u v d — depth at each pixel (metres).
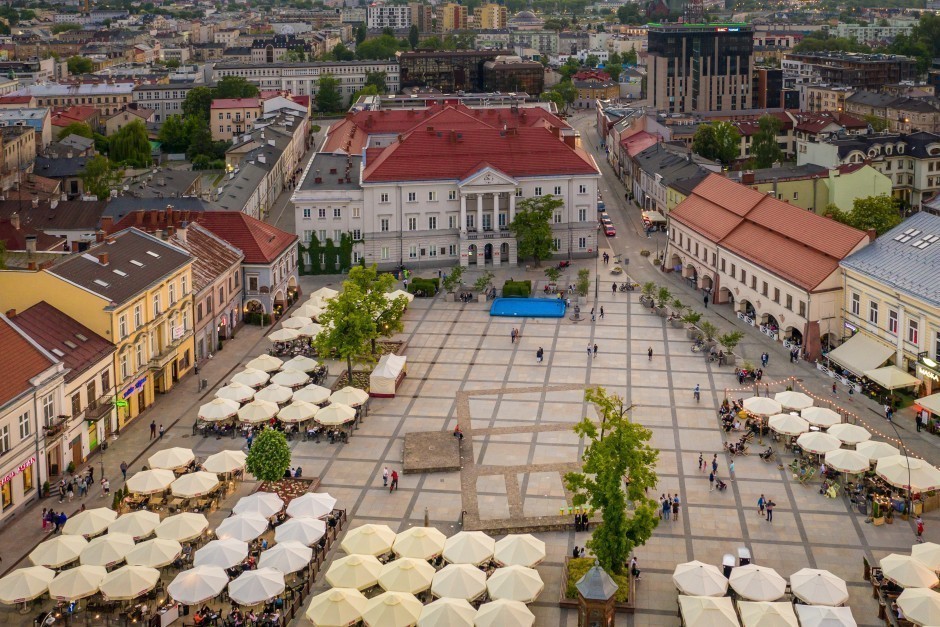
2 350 114.38
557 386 149.62
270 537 108.94
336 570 95.44
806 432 127.12
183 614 95.12
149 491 111.81
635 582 98.69
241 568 101.12
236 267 177.00
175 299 151.50
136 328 139.38
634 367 156.88
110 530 102.94
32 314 126.94
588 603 87.19
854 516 111.50
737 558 101.69
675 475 120.81
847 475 119.12
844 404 141.38
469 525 109.44
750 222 184.50
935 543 105.00
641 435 95.38
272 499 109.56
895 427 133.50
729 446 126.25
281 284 188.25
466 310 186.75
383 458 127.38
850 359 148.00
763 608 87.25
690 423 135.75
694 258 199.12
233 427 135.12
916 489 110.06
